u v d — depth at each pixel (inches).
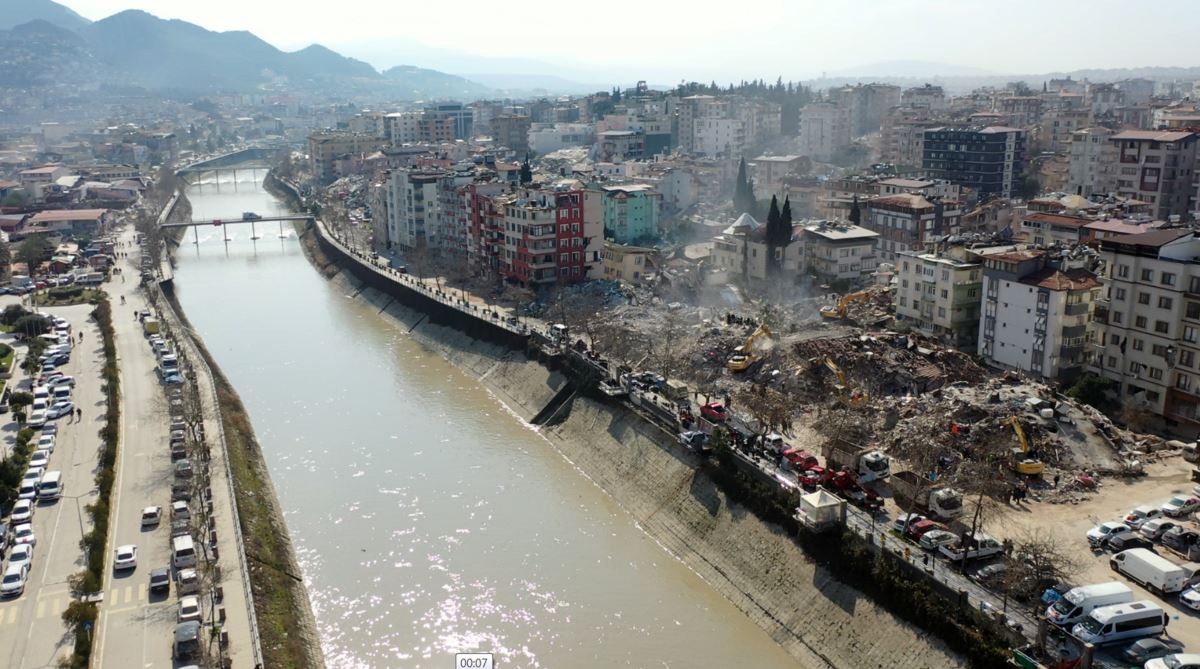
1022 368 5231.3
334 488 4864.7
